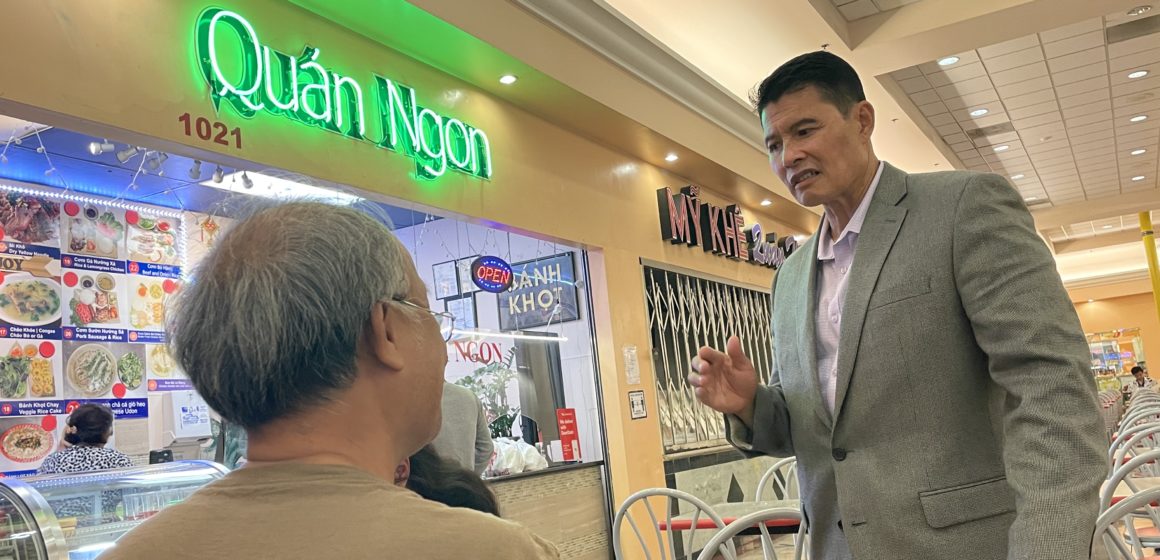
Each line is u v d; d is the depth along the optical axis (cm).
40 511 168
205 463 223
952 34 611
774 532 298
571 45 475
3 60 245
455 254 601
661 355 605
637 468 539
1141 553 254
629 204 594
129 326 467
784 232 922
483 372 543
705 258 698
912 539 128
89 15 272
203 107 305
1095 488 107
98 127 273
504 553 70
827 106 143
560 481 484
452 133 434
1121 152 1068
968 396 131
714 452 650
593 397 544
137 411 466
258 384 73
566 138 532
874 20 627
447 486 111
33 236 431
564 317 561
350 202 93
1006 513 127
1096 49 729
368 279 78
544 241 532
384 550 67
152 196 455
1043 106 863
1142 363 2011
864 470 135
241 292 75
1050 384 115
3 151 384
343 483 71
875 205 144
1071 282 2047
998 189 132
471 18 399
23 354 422
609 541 517
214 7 316
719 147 654
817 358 149
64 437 371
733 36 615
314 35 361
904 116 799
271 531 67
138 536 70
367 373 77
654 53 549
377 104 388
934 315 132
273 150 330
